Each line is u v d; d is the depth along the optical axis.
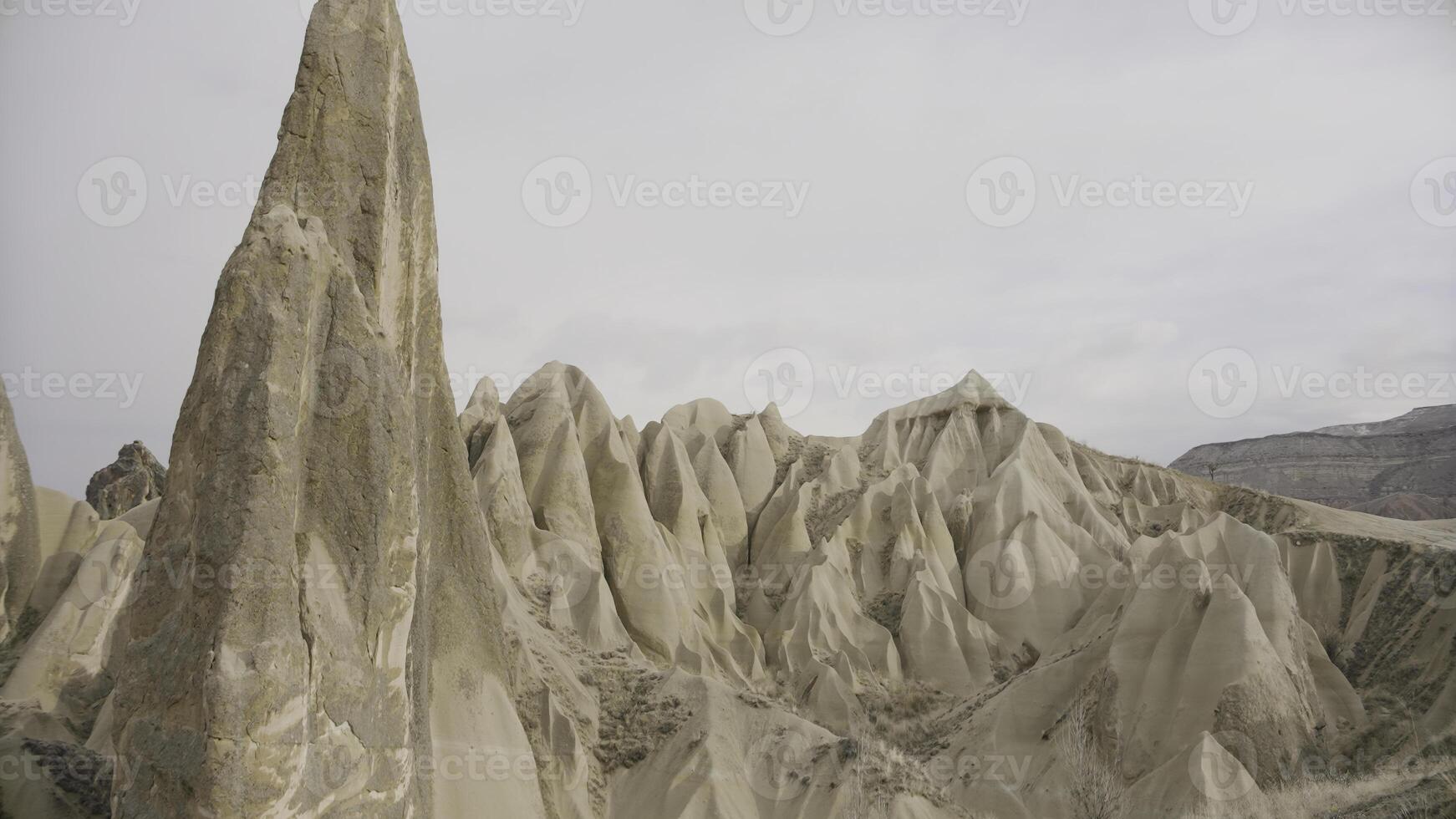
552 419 42.97
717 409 61.22
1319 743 33.03
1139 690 33.72
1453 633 39.19
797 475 57.38
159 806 13.62
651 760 26.84
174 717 13.73
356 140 17.66
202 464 14.75
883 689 40.62
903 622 44.06
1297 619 36.97
